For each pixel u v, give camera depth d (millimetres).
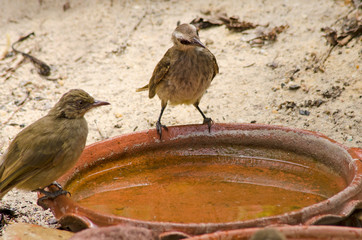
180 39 10992
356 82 14398
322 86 14547
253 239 5664
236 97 14773
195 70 11219
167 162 11008
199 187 9922
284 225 7359
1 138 13547
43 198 8812
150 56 17219
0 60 17250
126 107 15008
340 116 13383
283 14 17969
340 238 6930
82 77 16516
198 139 11062
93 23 19203
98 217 7758
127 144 10789
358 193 8188
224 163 10961
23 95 15648
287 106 14039
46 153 8961
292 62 15703
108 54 17500
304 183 9891
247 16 18188
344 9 17406
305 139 10344
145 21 19062
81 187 10094
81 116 9438
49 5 20469
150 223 7375
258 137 10812
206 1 19688
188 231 7293
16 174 8930
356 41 15773
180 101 11797
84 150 10336
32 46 18031
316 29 16844
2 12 20094
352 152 9477
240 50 16734
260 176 10305
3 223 10180
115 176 10508
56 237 8102
